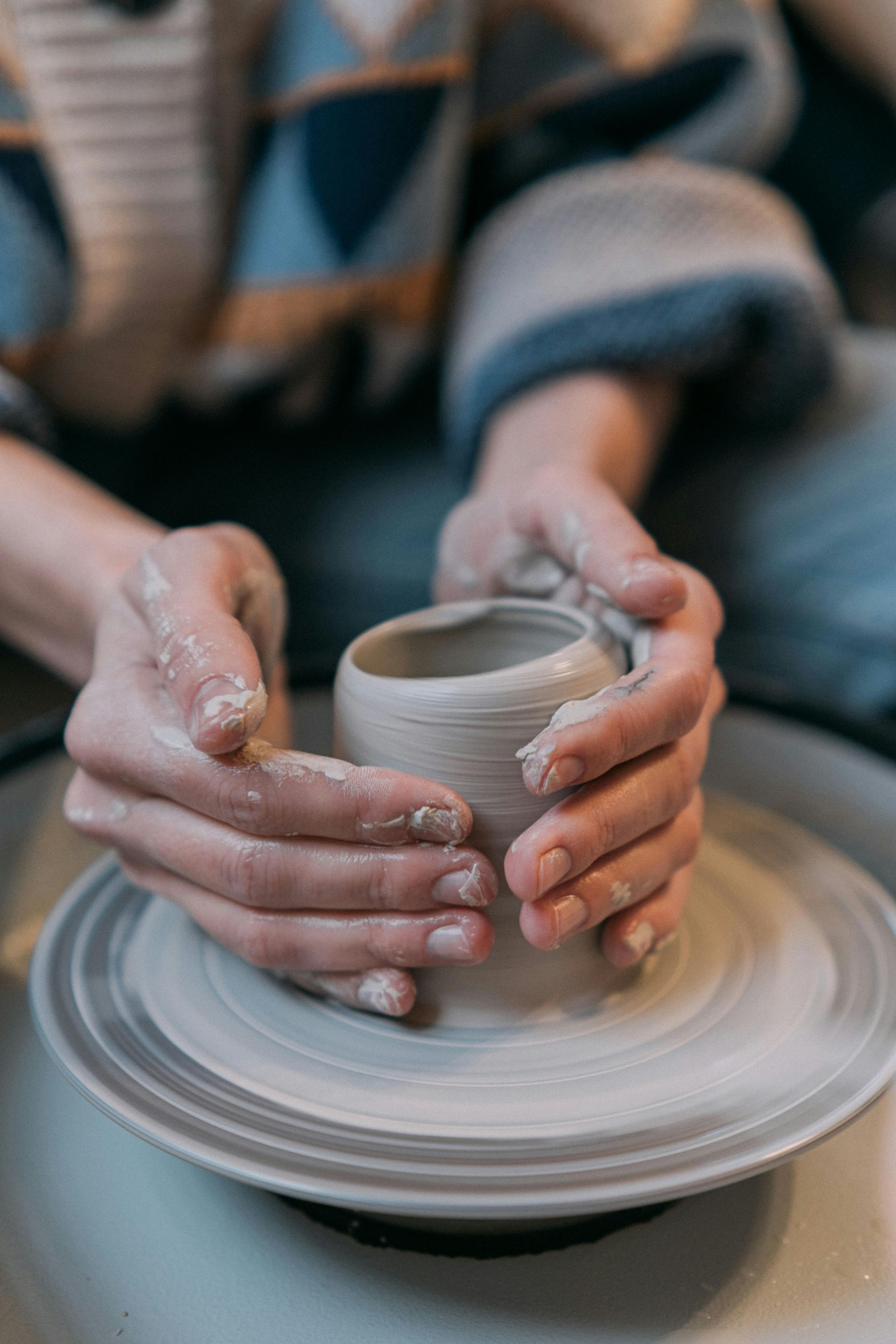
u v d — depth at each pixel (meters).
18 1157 0.44
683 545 1.04
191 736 0.44
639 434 0.99
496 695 0.45
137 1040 0.46
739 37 1.11
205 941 0.53
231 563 0.55
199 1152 0.38
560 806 0.44
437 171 1.11
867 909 0.55
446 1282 0.39
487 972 0.46
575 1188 0.36
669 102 1.16
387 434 1.33
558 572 0.61
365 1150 0.39
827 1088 0.42
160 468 1.31
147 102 1.03
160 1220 0.41
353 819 0.43
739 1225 0.41
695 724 0.47
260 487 1.23
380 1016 0.47
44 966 0.50
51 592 0.74
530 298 1.02
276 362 1.18
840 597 0.98
